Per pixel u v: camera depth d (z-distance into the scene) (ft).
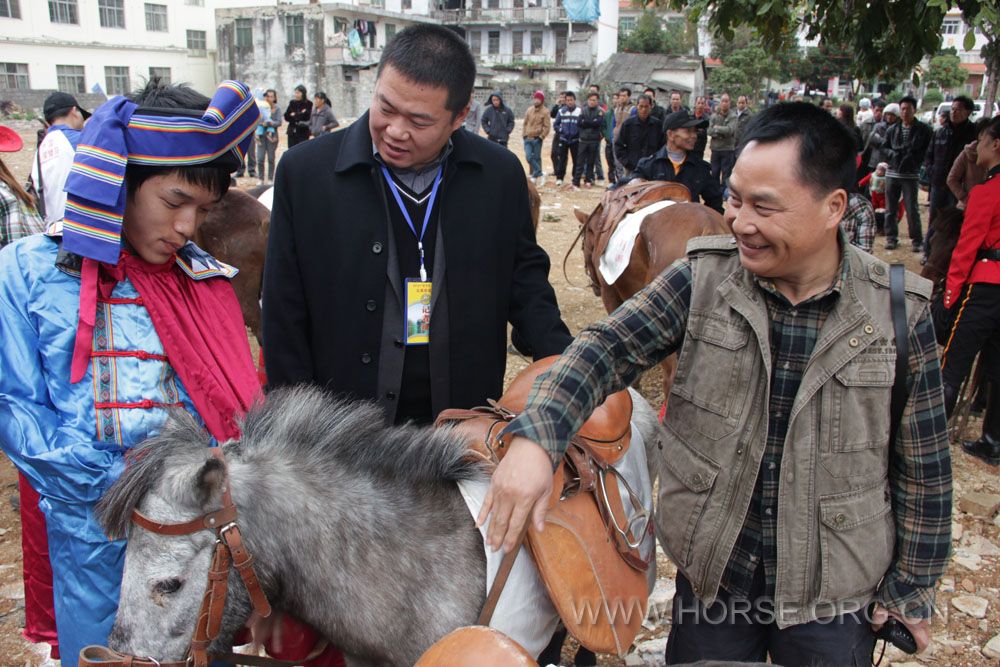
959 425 15.25
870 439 5.12
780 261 4.88
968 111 27.58
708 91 128.67
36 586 6.61
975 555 11.75
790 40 15.78
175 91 5.72
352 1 151.64
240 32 122.31
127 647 4.83
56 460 5.30
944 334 14.92
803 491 5.19
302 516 5.24
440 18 156.25
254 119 5.84
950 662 9.63
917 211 30.78
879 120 34.17
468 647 4.09
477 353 7.72
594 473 6.28
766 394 5.21
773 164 4.60
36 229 12.57
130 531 4.92
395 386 7.57
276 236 7.45
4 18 102.78
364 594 5.34
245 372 6.48
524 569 5.68
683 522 5.61
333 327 7.47
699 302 5.39
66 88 110.22
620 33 172.76
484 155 7.61
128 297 5.87
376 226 7.27
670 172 19.71
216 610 4.88
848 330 5.02
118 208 5.38
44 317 5.55
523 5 156.56
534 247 8.30
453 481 5.90
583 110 45.88
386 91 6.50
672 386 5.61
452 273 7.45
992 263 13.41
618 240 15.65
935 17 12.59
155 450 4.97
